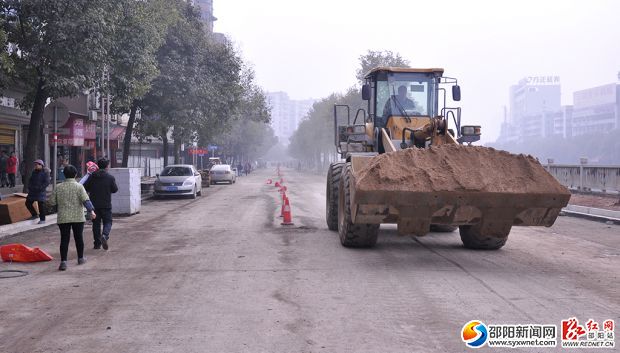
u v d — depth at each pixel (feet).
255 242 40.81
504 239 36.65
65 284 27.43
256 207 72.28
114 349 17.92
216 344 18.30
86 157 127.44
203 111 115.14
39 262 33.47
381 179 30.66
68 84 55.31
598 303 23.36
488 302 23.52
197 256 35.14
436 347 18.01
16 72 55.06
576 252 36.86
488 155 32.53
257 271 30.12
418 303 23.35
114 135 122.93
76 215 31.48
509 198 30.63
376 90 43.52
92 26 54.13
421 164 31.68
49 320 21.24
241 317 21.39
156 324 20.58
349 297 24.35
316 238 42.50
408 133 42.14
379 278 28.22
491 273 29.60
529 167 31.96
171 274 29.58
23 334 19.58
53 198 31.55
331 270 30.25
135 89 71.51
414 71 42.96
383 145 41.11
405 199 30.42
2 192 79.51
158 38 78.02
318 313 21.89
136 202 63.77
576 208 63.21
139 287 26.63
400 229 32.09
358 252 36.06
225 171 150.00
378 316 21.48
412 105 43.04
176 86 102.01
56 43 54.03
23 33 54.65
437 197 30.45
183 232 46.93
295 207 71.51
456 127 42.19
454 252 36.32
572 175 80.02
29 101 65.31
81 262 32.71
